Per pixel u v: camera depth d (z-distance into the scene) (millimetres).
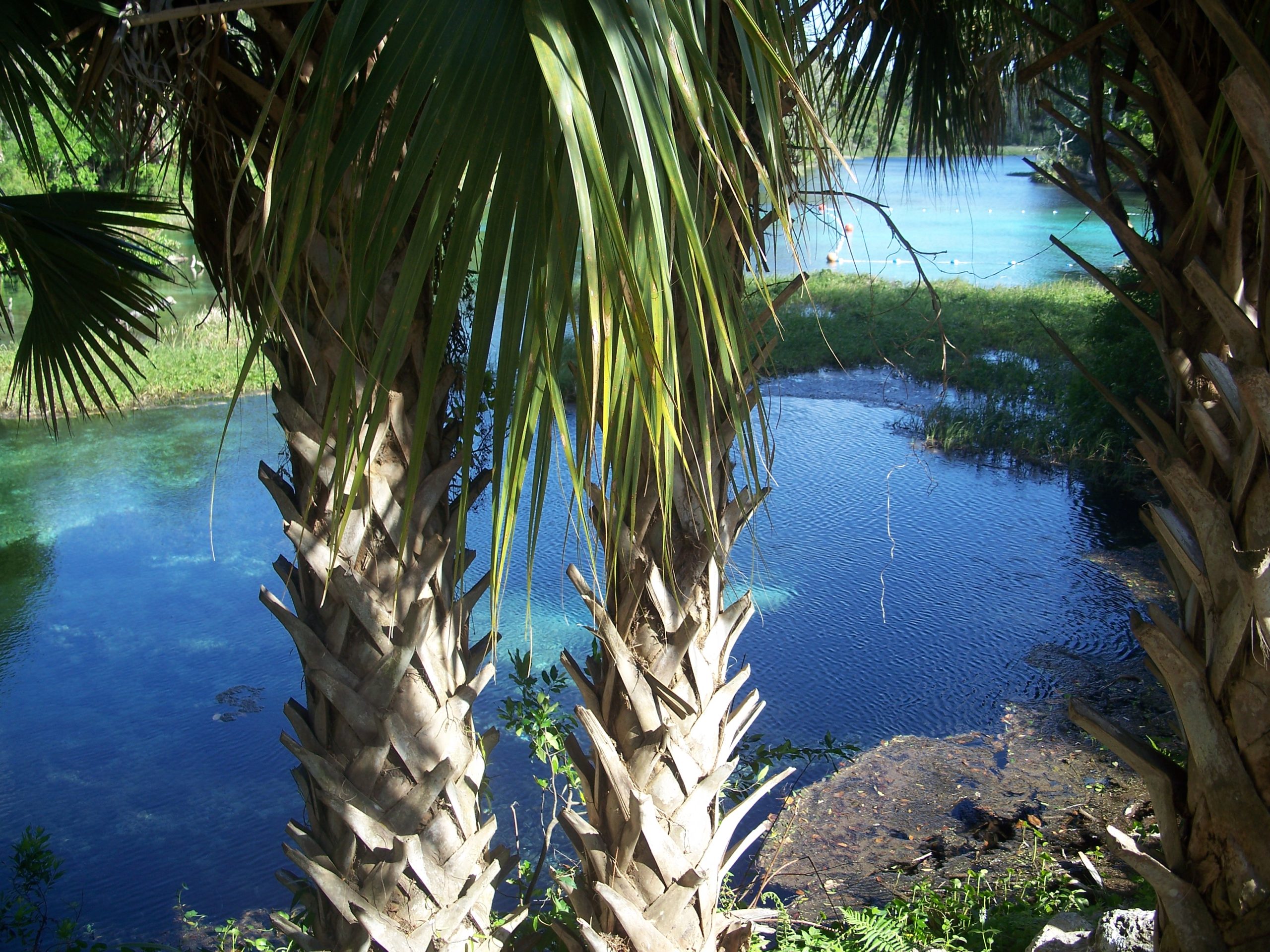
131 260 3014
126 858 5941
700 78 1308
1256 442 2031
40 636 8695
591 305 1141
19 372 3266
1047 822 5875
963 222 29281
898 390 15078
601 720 2729
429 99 1193
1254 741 2098
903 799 6242
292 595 2455
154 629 8820
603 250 1190
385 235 1215
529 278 1206
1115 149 2455
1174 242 2291
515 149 1204
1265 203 1927
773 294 2148
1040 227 28516
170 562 10062
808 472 12195
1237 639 2078
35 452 13250
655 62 1205
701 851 2703
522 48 1221
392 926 2398
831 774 6598
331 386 2227
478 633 6238
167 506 11406
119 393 15172
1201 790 2211
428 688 2412
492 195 1379
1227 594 2113
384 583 2336
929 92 3564
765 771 4598
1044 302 18484
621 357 1331
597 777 2725
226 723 7434
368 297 1258
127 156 2197
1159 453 2223
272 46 2094
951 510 11125
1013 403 13711
